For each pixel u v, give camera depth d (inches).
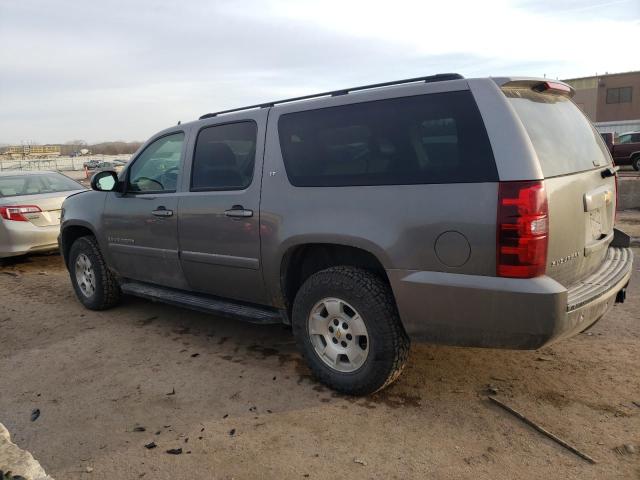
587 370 146.6
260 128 154.0
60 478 108.0
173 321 206.2
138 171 197.0
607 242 142.1
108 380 153.9
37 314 223.8
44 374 160.4
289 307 153.6
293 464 110.0
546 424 120.5
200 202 166.7
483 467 106.6
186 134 178.4
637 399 129.8
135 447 118.5
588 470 104.1
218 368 159.3
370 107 131.8
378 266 136.3
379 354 128.8
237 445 117.6
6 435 94.3
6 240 310.2
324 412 130.3
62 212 233.8
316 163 139.9
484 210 110.7
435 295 117.9
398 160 125.1
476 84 117.6
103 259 215.3
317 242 136.4
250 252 153.7
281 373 153.9
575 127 140.1
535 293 107.1
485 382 142.4
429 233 117.6
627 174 754.2
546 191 109.0
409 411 129.2
